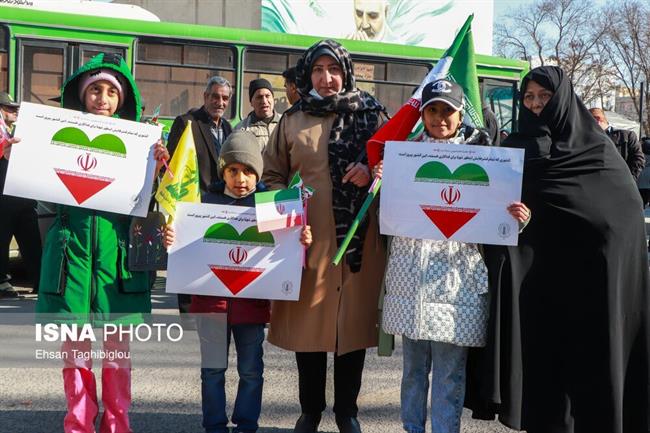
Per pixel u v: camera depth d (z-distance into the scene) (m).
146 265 4.36
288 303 4.64
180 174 4.40
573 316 4.15
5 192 4.22
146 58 11.43
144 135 4.34
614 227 4.10
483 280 4.18
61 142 4.26
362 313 4.58
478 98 4.65
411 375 4.42
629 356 4.26
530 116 4.25
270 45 12.07
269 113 8.12
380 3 31.20
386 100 12.84
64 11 11.11
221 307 4.51
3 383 5.75
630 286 4.22
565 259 4.16
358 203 4.57
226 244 4.45
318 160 4.60
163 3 21.45
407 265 4.21
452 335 4.13
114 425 4.35
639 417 4.25
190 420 5.11
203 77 11.73
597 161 4.14
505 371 4.15
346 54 4.62
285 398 5.64
